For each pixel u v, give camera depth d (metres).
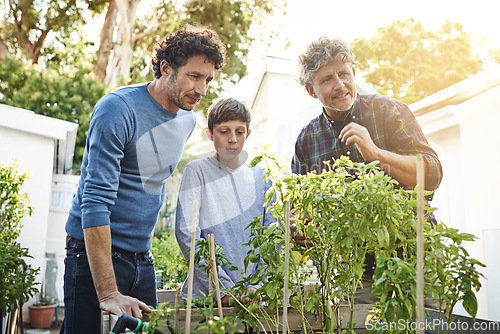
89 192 1.55
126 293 1.81
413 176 1.63
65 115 10.47
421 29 16.67
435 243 1.15
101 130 1.61
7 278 3.29
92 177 1.57
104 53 13.81
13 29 14.06
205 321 1.23
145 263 1.89
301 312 1.33
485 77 3.87
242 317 1.33
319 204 1.25
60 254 7.10
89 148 1.65
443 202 4.61
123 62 13.28
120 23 13.30
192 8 14.05
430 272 1.16
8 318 3.14
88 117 10.34
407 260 1.22
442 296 1.11
